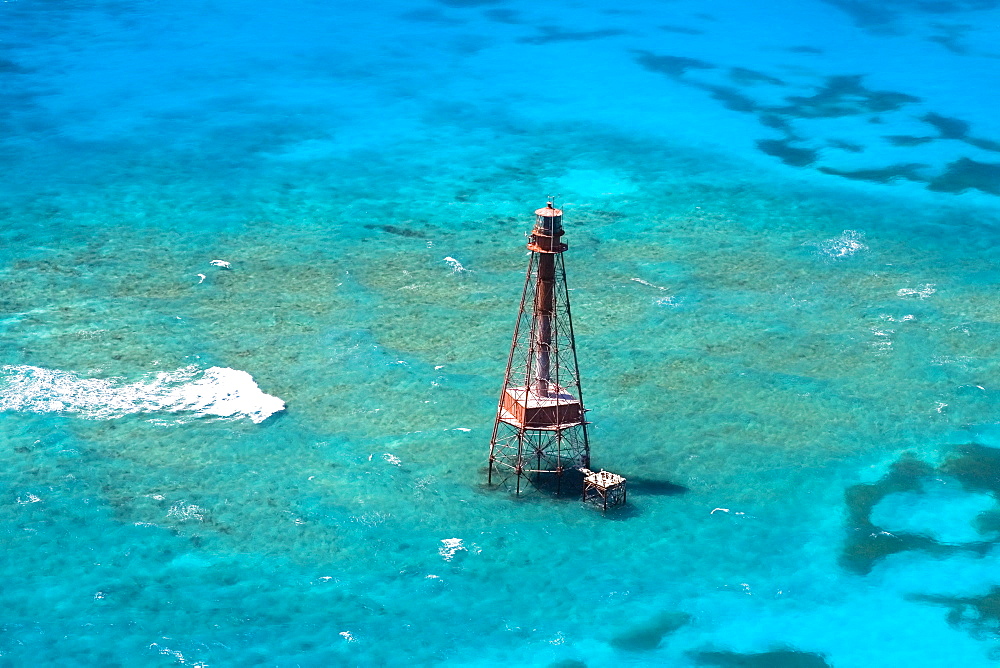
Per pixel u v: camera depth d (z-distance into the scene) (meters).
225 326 157.00
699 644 103.25
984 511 122.31
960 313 166.75
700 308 165.50
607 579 110.31
